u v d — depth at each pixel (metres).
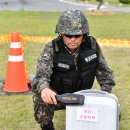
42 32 16.48
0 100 6.12
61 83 3.71
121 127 5.04
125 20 23.64
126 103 6.08
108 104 2.77
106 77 3.84
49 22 21.62
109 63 9.27
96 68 3.80
